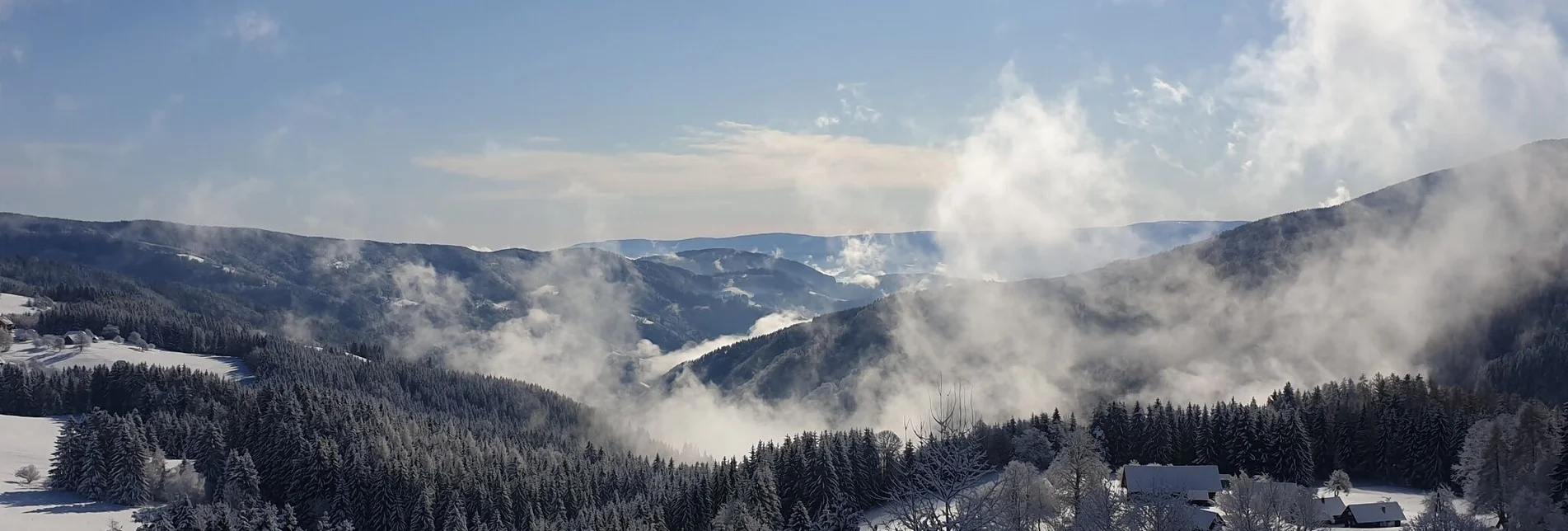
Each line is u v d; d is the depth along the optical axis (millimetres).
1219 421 143750
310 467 137250
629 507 140625
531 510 142000
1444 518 79812
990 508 34500
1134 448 155000
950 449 34594
